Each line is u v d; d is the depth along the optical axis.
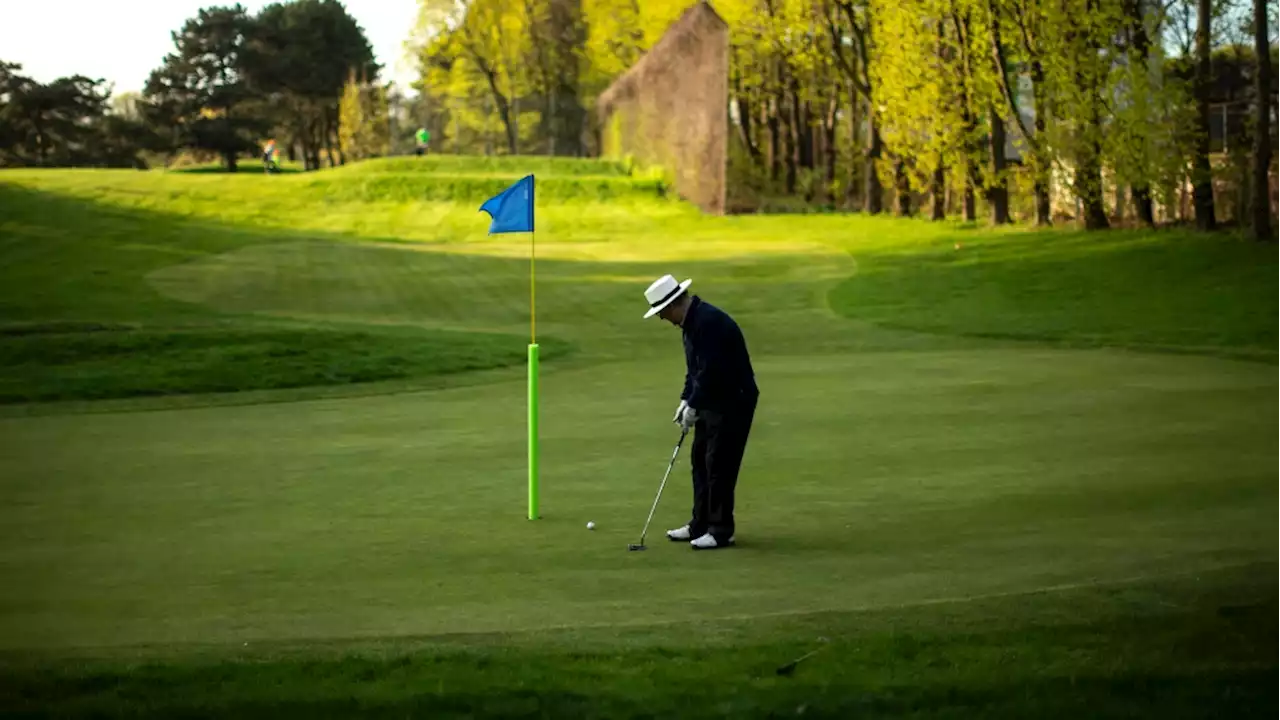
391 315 45.47
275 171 159.38
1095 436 18.66
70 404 25.69
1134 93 51.03
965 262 52.19
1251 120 51.00
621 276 54.78
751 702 7.70
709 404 12.52
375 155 162.00
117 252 59.75
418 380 29.47
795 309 44.50
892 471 16.38
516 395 26.64
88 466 18.23
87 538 13.53
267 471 17.61
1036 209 62.78
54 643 9.69
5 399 26.08
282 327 35.50
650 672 8.41
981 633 9.04
